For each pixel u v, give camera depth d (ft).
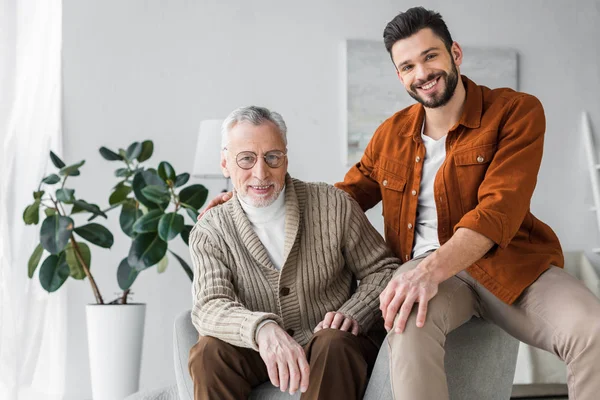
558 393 11.28
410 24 6.61
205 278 6.35
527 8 13.83
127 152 11.51
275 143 6.52
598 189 13.42
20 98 10.32
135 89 12.53
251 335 5.57
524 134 6.41
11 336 9.79
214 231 6.65
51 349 11.61
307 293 6.56
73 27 12.38
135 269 10.91
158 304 12.49
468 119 6.67
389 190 7.11
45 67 10.95
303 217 6.72
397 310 5.52
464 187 6.57
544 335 5.76
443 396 5.35
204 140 11.41
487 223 5.83
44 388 11.46
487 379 6.22
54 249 10.40
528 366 12.07
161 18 12.64
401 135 7.14
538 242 6.47
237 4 12.85
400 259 7.03
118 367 10.75
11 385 9.77
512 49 13.70
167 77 12.62
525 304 5.91
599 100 13.94
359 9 13.21
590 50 14.01
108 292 12.37
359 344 5.90
